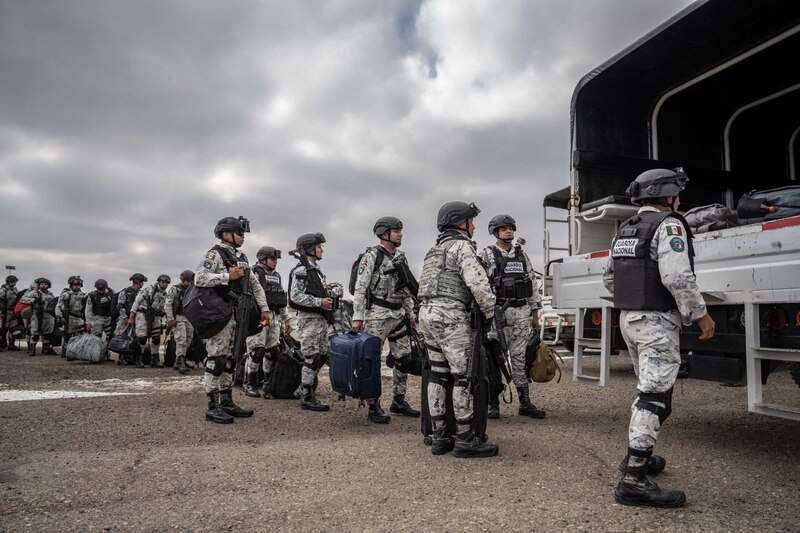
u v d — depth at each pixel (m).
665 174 3.18
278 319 6.95
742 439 4.33
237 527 2.62
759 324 3.61
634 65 6.51
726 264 3.85
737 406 5.71
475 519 2.68
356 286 5.27
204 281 5.00
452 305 3.89
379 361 5.11
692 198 7.19
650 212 3.20
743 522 2.63
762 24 6.12
